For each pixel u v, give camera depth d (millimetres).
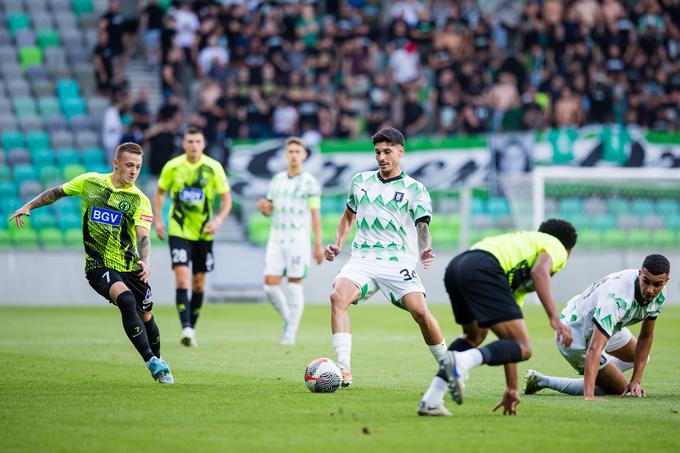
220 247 70250
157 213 37844
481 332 21797
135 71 81875
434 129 82500
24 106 77000
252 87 76375
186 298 37469
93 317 53094
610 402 22984
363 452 16594
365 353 35562
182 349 36125
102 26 77875
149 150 71625
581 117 80000
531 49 84188
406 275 24938
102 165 73562
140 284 25797
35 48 81062
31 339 39656
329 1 87750
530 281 21312
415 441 17578
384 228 25094
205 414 20453
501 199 73062
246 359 32688
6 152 72875
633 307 23516
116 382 25812
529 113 78438
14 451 16578
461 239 69875
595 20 85750
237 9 80250
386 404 22172
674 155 73375
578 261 70812
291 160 39281
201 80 78312
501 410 21359
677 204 75312
